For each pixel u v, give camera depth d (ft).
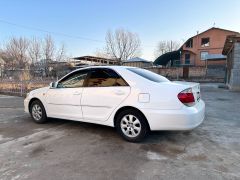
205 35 125.08
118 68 14.34
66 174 9.51
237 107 25.89
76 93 15.42
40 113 17.61
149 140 13.79
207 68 99.30
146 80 13.41
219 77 94.58
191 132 15.52
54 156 11.30
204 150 12.28
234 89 46.52
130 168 10.09
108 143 13.23
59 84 16.72
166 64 124.57
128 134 13.50
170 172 9.75
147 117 12.74
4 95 36.06
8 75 42.01
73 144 13.03
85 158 11.10
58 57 107.96
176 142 13.51
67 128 16.37
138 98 13.00
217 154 11.75
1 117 20.02
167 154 11.69
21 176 9.30
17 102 28.43
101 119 14.43
